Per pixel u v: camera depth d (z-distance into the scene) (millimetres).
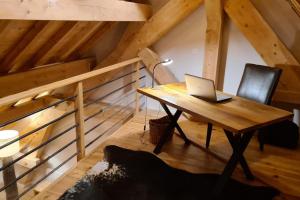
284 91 3195
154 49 4133
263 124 1891
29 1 2023
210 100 2354
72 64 4203
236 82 3717
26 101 4129
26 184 4430
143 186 2326
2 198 3924
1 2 1830
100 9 2822
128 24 4016
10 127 4133
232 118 1966
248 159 2824
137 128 3549
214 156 2828
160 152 2912
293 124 3068
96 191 2248
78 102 2672
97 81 4473
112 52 4258
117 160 2719
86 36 3896
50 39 3449
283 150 3039
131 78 4281
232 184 2365
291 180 2467
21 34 2980
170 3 3639
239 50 3576
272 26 3309
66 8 2379
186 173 2525
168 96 2500
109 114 4531
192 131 3473
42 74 3768
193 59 3912
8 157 3166
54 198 2205
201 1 3443
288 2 3078
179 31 3885
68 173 2543
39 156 4656
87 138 4730
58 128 4523
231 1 3301
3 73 3404
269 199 2193
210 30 3453
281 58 3174
